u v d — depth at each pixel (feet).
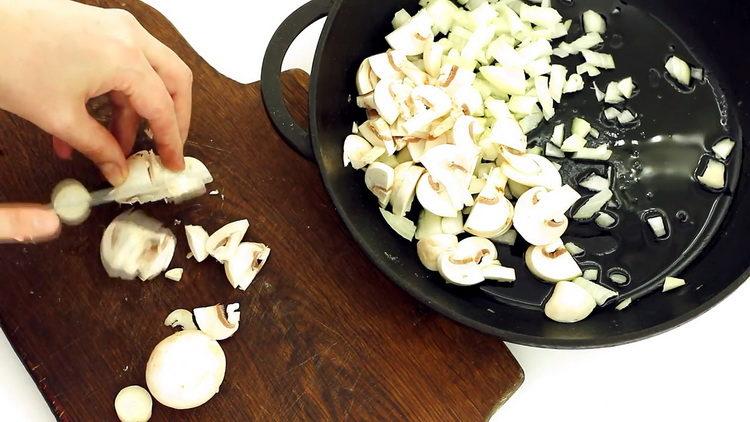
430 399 1.85
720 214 1.94
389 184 1.87
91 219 1.93
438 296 1.84
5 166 1.96
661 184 1.96
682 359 1.95
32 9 1.57
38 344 1.86
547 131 2.01
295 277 1.91
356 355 1.87
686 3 2.07
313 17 1.86
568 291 1.83
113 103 1.83
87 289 1.90
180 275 1.91
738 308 1.97
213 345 1.84
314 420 1.84
